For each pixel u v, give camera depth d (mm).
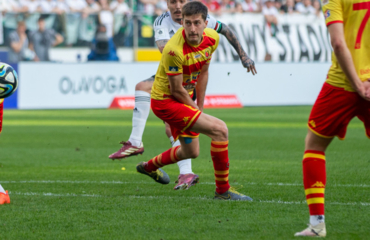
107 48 70312
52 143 33125
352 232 11523
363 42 11062
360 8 10883
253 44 68938
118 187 18172
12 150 29781
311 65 66188
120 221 12758
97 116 53000
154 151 29438
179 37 14680
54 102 61219
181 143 16375
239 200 15406
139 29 71125
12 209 14133
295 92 66062
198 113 15203
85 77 61906
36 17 69250
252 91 65000
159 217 13172
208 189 17734
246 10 74875
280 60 69625
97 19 70062
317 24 70500
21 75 60469
